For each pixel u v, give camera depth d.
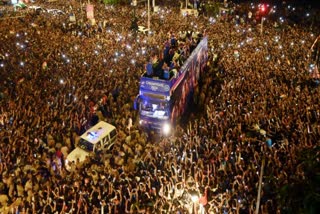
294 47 35.28
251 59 32.19
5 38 38.03
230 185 16.81
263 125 21.64
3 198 15.65
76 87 26.55
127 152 19.44
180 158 18.88
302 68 29.84
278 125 21.12
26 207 15.49
